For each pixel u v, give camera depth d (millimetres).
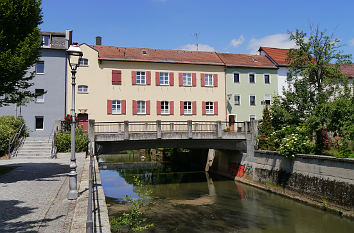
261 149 21703
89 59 27703
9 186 10172
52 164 15703
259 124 22703
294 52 22797
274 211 14703
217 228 12094
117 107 28109
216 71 31719
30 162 16500
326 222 12703
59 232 5727
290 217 13625
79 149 19719
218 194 19094
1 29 10906
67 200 8148
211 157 29750
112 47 31250
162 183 23266
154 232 11398
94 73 27703
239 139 23250
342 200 13539
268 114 21844
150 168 32656
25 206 7613
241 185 22375
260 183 20953
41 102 26750
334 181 14156
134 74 28688
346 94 17406
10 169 13828
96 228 5227
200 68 31078
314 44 21562
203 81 30906
